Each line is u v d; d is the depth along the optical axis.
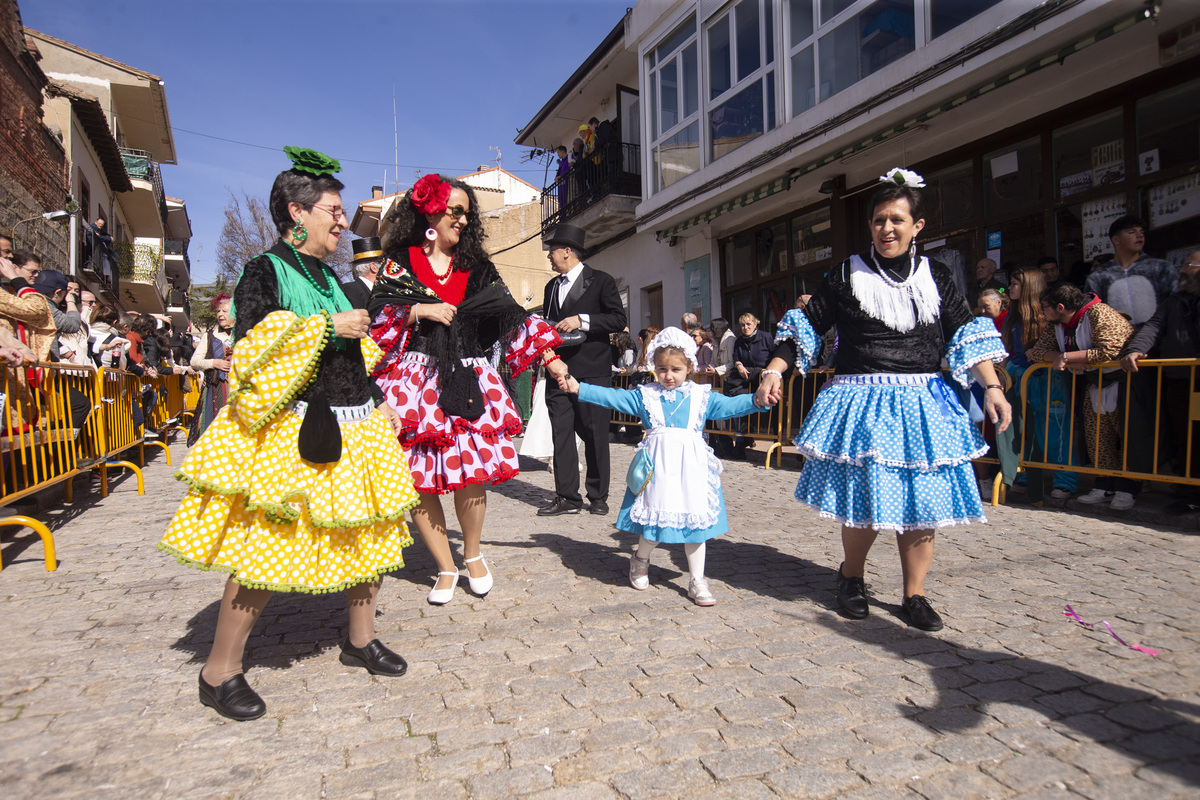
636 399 3.32
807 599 3.20
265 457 2.08
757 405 3.22
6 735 2.02
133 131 22.75
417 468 3.04
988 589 3.23
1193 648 2.54
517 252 24.77
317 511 2.12
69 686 2.35
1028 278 5.33
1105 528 4.33
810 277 10.20
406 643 2.72
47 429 4.76
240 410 2.01
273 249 2.27
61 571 3.76
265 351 1.98
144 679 2.40
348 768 1.85
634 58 13.65
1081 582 3.29
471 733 2.03
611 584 3.46
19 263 6.45
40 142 12.87
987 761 1.87
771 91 9.40
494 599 3.24
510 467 3.16
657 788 1.75
